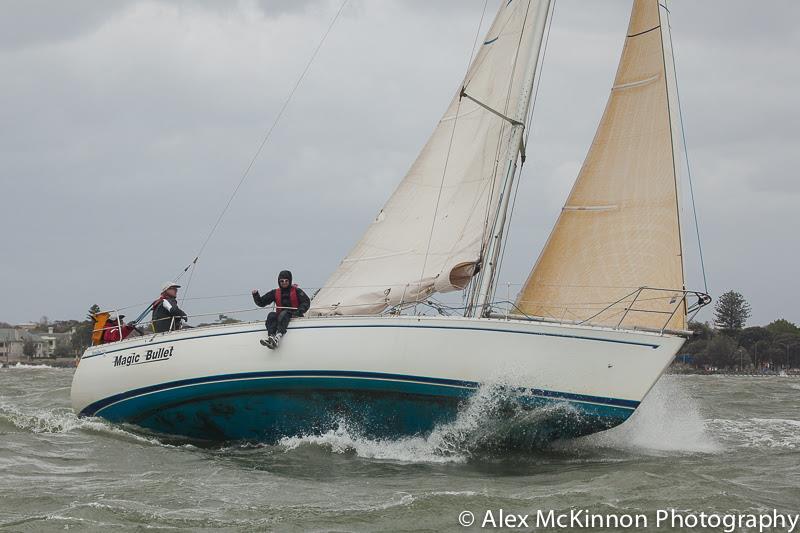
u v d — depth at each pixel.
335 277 38.69
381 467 31.89
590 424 33.03
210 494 27.19
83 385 40.47
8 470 30.64
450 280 36.59
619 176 36.81
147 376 38.12
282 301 35.69
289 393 35.38
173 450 35.62
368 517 24.30
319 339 34.72
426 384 33.41
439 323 33.34
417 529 23.28
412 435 34.56
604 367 32.62
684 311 34.22
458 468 31.75
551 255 37.16
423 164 38.56
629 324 35.12
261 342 35.12
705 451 37.22
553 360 32.66
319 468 31.69
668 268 35.06
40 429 38.97
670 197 35.66
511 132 36.91
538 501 25.89
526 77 37.12
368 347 33.97
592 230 36.72
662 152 36.22
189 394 37.06
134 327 40.91
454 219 37.22
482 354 32.94
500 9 38.53
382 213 38.72
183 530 22.94
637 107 37.12
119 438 37.75
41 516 24.05
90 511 24.44
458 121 38.34
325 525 23.58
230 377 36.03
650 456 34.97
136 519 23.94
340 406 35.03
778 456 35.97
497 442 33.88
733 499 26.19
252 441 37.56
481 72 38.31
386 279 37.62
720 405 64.50
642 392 32.53
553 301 36.69
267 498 26.73
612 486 27.64
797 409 61.59
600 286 36.06
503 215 36.72
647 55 37.41
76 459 33.09
